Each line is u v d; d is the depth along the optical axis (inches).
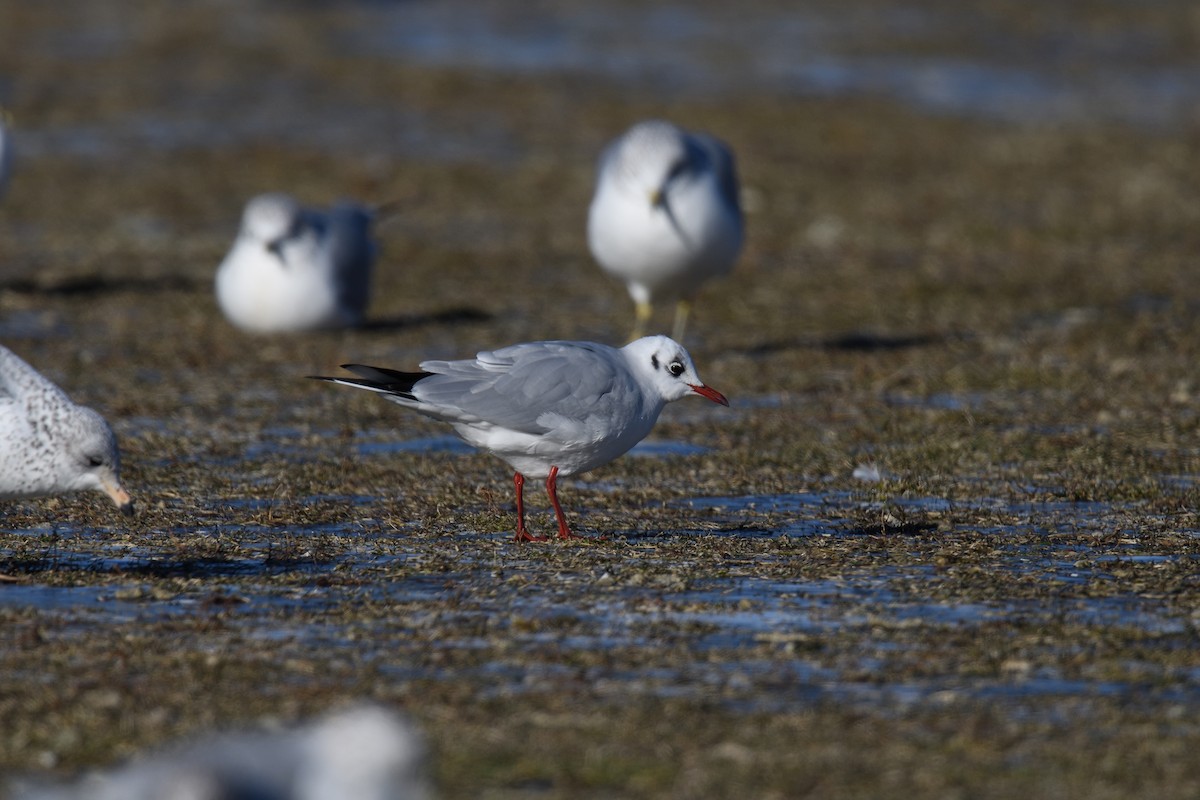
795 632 344.2
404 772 195.5
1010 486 488.1
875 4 1857.8
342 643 335.3
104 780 268.7
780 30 1697.8
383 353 687.7
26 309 747.4
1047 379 639.1
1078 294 812.6
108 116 1222.9
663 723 293.4
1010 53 1620.3
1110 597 370.6
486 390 406.3
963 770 274.5
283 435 552.7
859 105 1354.6
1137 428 562.9
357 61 1454.2
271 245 708.0
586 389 411.5
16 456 351.3
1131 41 1706.4
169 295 789.9
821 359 681.0
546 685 311.9
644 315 686.5
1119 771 274.2
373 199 1029.2
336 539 420.5
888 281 846.5
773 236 956.0
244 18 1633.9
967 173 1131.9
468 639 338.6
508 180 1087.6
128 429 556.4
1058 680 315.6
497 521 443.5
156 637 337.1
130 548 409.1
